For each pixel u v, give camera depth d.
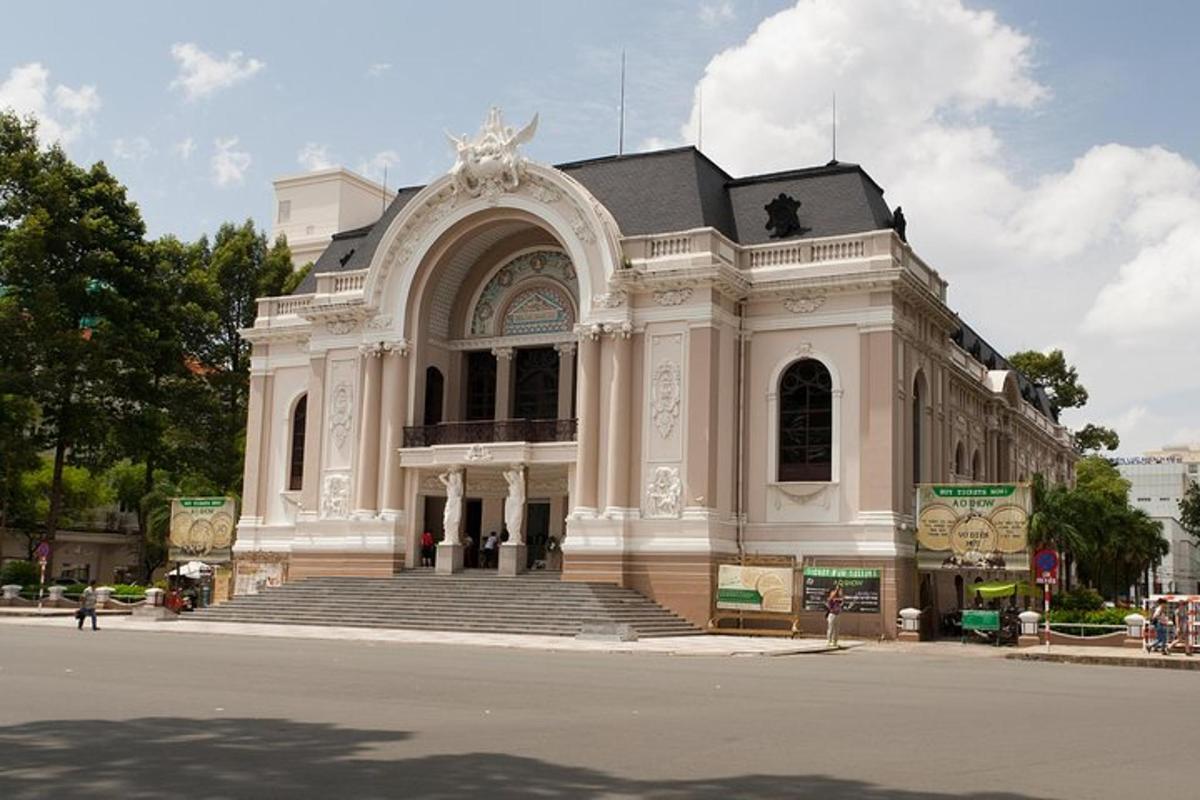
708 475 42.38
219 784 10.66
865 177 46.31
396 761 12.03
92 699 17.41
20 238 59.94
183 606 51.78
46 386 59.66
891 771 12.09
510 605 40.66
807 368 43.88
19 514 76.38
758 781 11.31
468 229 48.44
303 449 54.44
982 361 67.19
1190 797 11.11
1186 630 35.78
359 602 43.34
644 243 44.56
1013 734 15.37
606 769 11.81
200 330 70.81
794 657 32.06
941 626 46.50
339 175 76.19
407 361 48.91
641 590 42.69
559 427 46.06
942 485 41.25
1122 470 173.00
